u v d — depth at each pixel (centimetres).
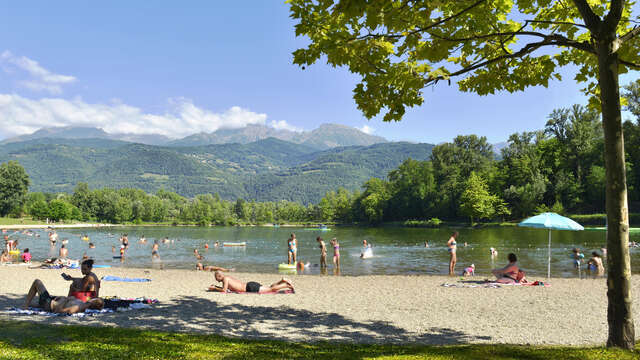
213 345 661
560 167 9188
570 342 787
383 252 3659
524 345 750
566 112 9050
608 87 646
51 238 4991
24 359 519
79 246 5100
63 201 17650
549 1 856
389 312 1123
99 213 19662
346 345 716
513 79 928
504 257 3020
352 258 3186
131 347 613
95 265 2722
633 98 7531
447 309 1161
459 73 788
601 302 1245
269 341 729
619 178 644
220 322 953
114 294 1430
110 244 5522
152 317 973
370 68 793
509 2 799
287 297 1395
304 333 857
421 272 2308
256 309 1154
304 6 744
